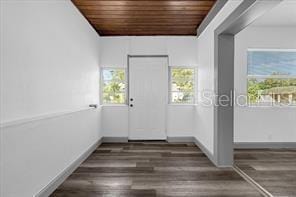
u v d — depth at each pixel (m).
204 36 5.23
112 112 6.40
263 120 5.70
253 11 2.97
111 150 5.43
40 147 2.79
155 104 6.50
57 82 3.32
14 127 2.27
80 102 4.43
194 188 3.25
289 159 4.73
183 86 6.49
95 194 3.05
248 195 3.03
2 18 2.13
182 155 5.00
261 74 5.85
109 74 6.50
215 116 4.30
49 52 3.07
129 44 6.39
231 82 4.19
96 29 5.75
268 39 5.71
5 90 2.18
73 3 4.05
